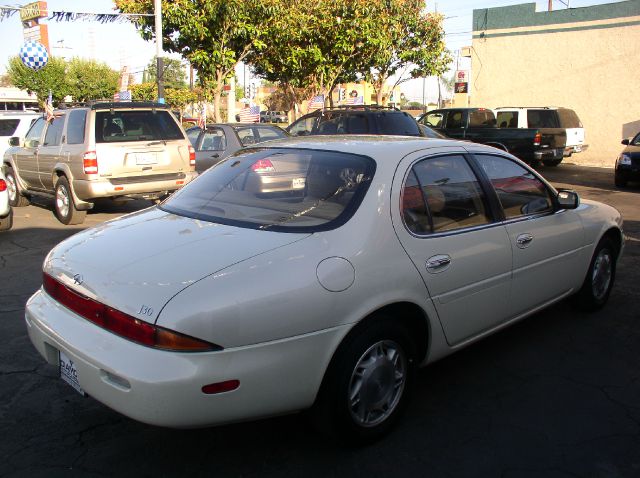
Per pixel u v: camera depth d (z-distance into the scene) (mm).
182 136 9523
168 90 43125
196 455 3068
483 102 23422
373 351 3059
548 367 4172
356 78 22078
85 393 2744
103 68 42156
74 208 9117
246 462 3010
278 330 2621
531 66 21891
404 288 3088
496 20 22562
